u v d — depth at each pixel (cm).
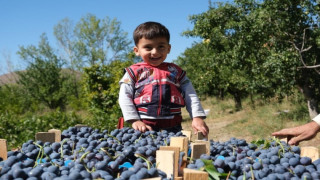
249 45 1128
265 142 197
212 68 1703
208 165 144
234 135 1108
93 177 124
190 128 1373
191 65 2388
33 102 2806
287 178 142
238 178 144
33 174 123
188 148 180
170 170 135
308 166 151
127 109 271
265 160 157
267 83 1182
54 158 162
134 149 164
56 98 2752
